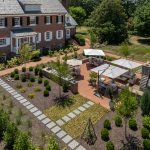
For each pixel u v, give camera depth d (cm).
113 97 2656
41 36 4412
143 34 6159
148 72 2738
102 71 2842
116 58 4138
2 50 3850
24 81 3005
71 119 2233
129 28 6888
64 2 5362
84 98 2645
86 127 2044
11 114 2272
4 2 3878
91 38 4703
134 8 8338
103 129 1981
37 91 2755
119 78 3136
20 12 3953
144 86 2772
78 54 4391
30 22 4166
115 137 1980
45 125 2138
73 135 2009
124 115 1925
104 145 1892
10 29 3888
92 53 3666
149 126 2069
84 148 1859
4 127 1959
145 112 2264
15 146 1677
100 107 2453
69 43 5125
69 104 2497
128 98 1884
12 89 2788
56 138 1964
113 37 5706
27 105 2453
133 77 3122
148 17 5753
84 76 3331
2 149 1802
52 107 2430
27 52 3319
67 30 5297
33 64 3712
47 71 3156
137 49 4975
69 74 2795
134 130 2070
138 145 1889
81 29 7556
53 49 4588
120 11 5881
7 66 3528
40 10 4291
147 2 6550
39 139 1933
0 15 3656
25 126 2098
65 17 5147
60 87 2892
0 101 2508
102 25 5734
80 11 7650
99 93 2775
